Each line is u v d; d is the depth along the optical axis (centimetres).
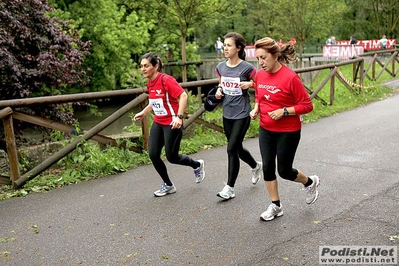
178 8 1644
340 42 2841
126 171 579
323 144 684
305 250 346
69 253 358
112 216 430
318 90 1018
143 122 630
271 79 374
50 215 438
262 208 435
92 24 2081
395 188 474
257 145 702
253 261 333
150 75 447
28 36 800
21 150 570
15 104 506
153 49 2558
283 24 2538
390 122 827
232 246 358
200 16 1708
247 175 541
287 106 374
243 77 431
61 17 1886
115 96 592
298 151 648
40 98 522
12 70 762
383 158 589
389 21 3381
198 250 354
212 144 708
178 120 446
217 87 455
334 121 875
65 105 888
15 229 407
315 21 2456
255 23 3509
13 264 343
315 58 2942
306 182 419
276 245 357
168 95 450
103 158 570
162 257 345
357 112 968
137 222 413
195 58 2739
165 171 477
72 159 577
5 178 520
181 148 666
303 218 406
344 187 484
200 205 450
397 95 1223
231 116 444
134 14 2183
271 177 400
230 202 454
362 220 396
